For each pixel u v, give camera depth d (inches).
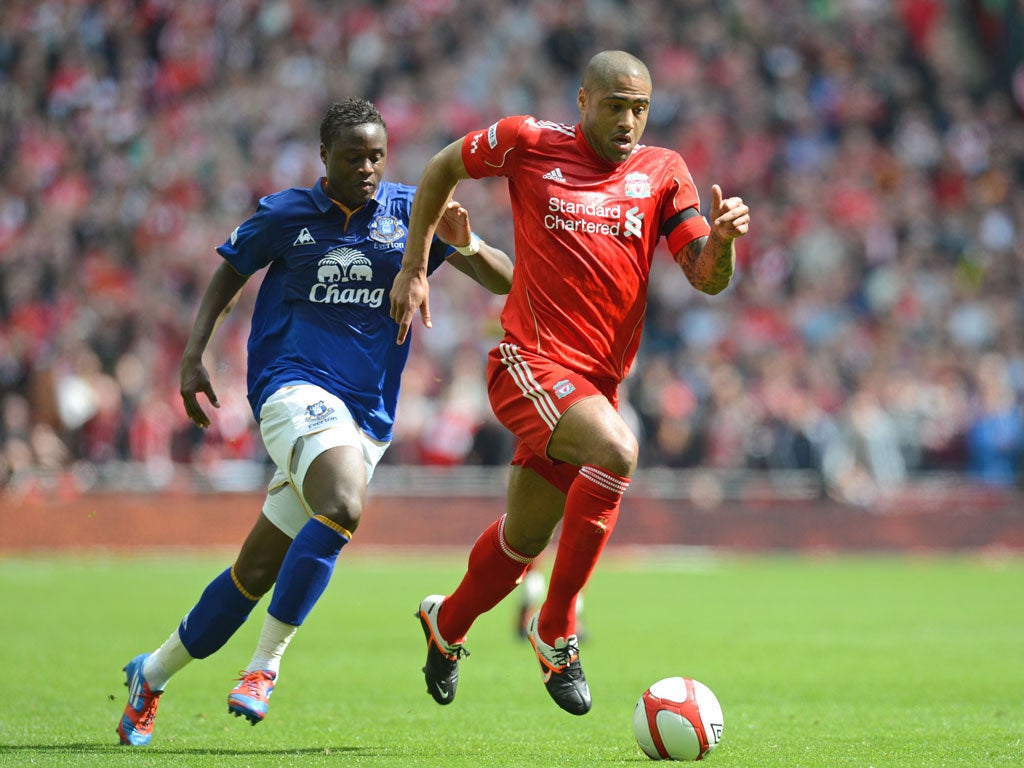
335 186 858.8
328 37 4131.4
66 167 3873.0
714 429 2898.6
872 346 3304.6
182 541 2699.3
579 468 814.5
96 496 2684.5
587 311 816.3
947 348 3316.9
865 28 4224.9
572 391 790.5
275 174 3836.1
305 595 773.9
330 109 861.8
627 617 1743.4
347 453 803.4
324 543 776.9
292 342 853.2
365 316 863.1
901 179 3828.7
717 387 2955.2
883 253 3617.1
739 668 1253.1
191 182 3796.8
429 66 4097.0
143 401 2829.7
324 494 788.0
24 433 2728.8
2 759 736.3
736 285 3454.7
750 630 1593.3
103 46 4151.1
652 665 1278.3
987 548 2832.2
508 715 965.8
